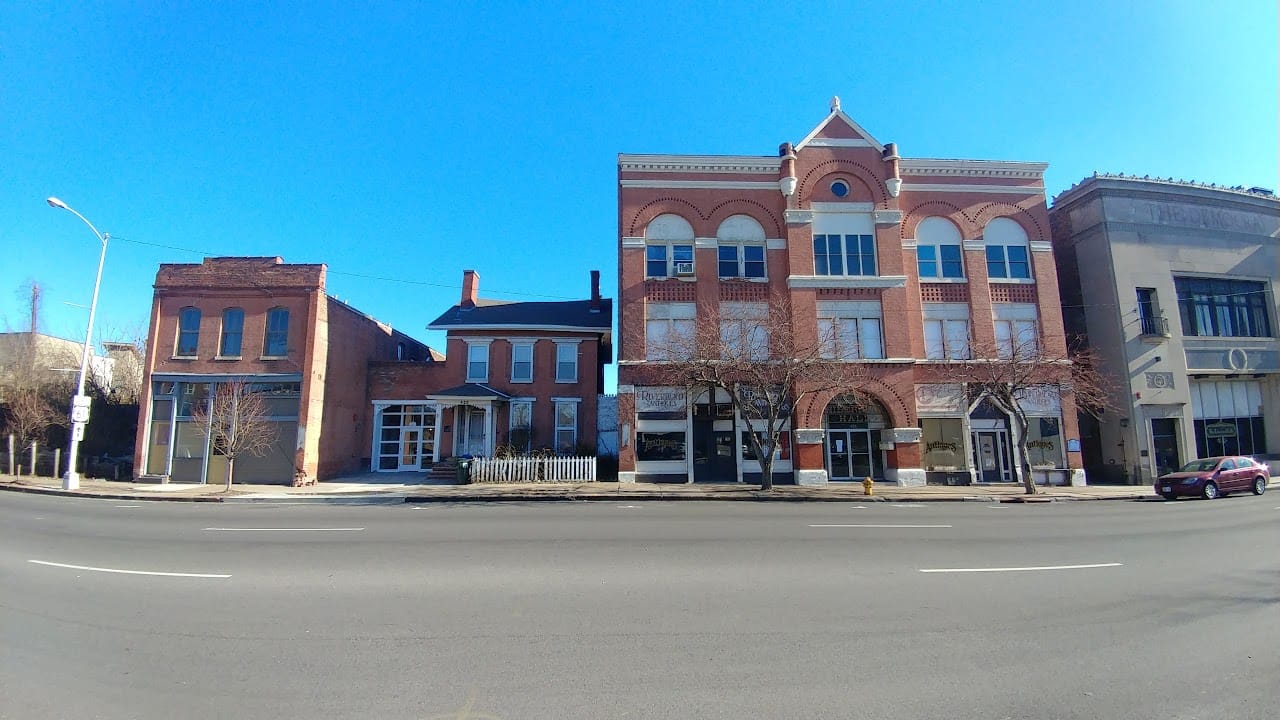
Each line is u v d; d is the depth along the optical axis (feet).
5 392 94.84
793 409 80.94
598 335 95.20
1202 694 15.11
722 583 25.72
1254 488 69.82
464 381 93.66
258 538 37.47
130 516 49.52
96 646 18.40
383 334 105.60
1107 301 88.28
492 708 14.37
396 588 24.98
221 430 73.77
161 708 14.35
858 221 87.15
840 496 66.18
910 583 25.77
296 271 84.64
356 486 76.54
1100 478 89.45
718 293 84.69
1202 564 29.81
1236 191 93.97
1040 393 83.71
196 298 84.53
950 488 76.28
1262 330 93.56
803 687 15.56
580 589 24.77
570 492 66.95
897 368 82.58
